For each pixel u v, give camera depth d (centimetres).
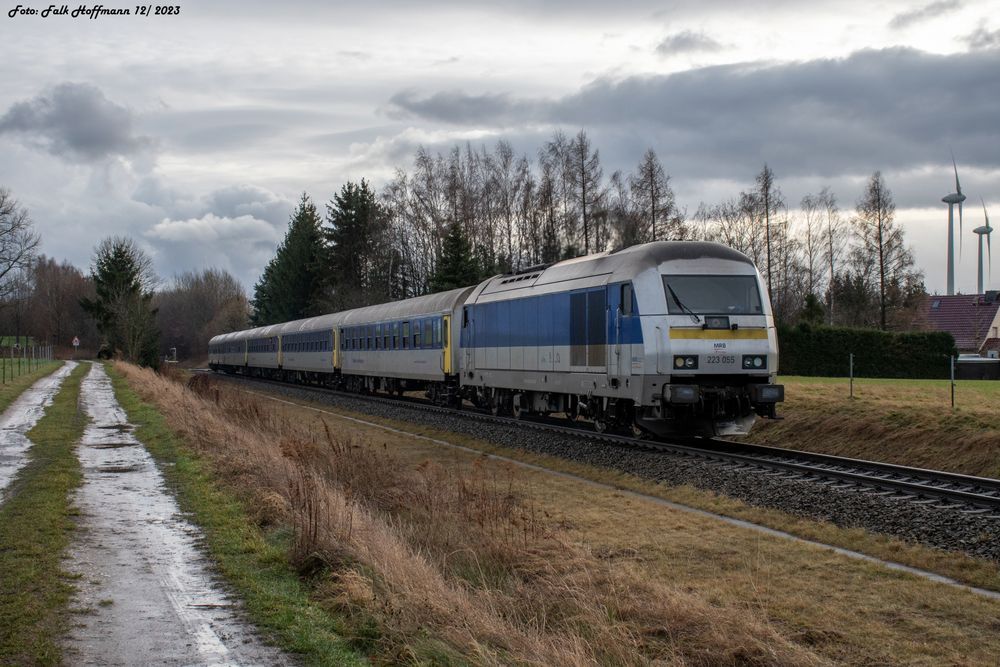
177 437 1872
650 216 5422
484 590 754
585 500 1295
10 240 4975
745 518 1164
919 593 809
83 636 639
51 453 1669
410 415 2620
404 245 6481
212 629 660
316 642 627
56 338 11325
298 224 8238
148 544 935
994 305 6794
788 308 6581
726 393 1645
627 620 713
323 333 4362
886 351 4069
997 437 1557
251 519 1036
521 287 2236
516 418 2334
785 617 754
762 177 5803
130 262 7419
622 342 1702
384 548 812
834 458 1509
